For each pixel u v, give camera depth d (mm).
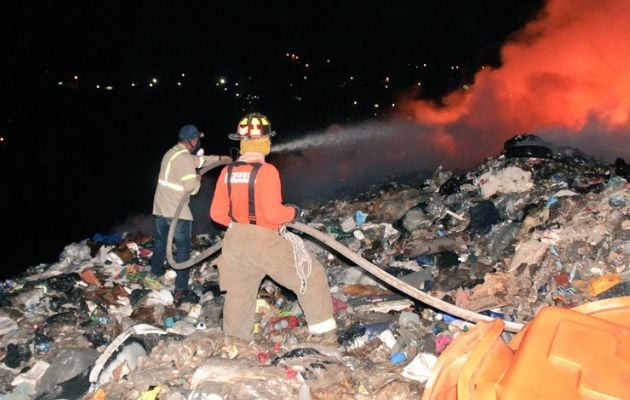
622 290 4992
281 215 4262
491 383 2010
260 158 4363
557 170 8055
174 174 6195
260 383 3779
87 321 5691
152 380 4086
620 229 5867
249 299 4590
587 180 7414
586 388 1862
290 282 4426
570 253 5703
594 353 1966
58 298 6262
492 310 5082
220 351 4387
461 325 4914
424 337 4621
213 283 6582
